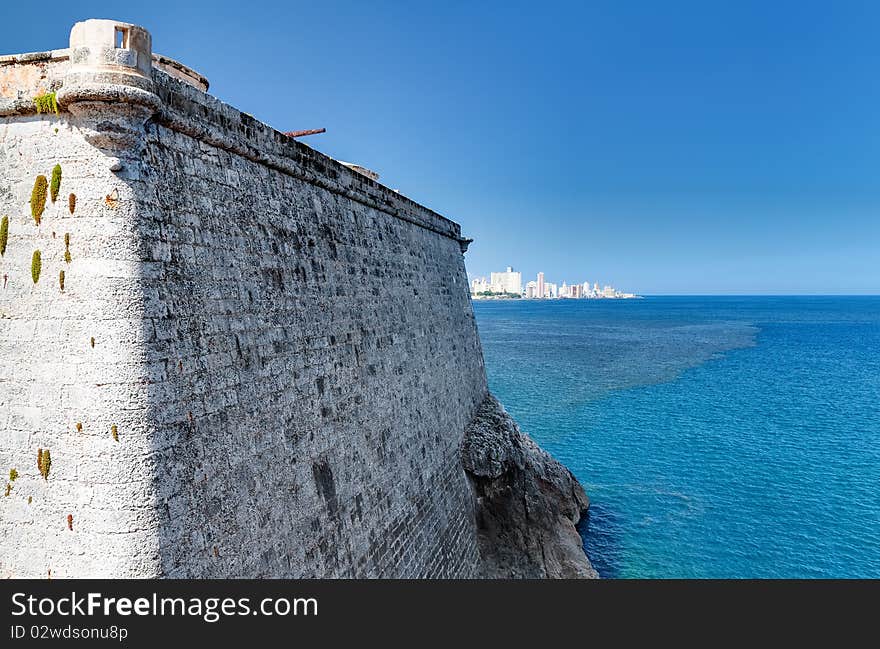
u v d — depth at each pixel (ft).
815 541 85.51
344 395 40.55
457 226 85.20
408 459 50.16
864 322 588.91
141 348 23.75
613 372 239.09
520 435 94.27
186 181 27.81
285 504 31.76
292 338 35.04
